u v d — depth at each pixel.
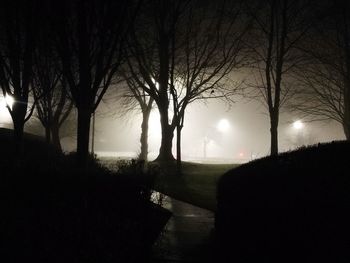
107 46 10.91
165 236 9.41
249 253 6.90
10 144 16.66
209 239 9.47
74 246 5.29
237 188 7.79
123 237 6.35
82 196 6.28
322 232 5.02
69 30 10.94
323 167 6.39
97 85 11.08
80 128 10.99
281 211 5.94
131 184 7.15
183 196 16.55
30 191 6.05
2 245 4.77
